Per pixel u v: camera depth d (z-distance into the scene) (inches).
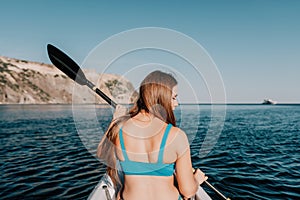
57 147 381.4
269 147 370.0
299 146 381.1
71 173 237.1
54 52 91.5
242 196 177.3
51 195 184.9
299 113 1626.5
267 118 1104.2
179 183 67.8
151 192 65.4
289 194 181.9
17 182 214.1
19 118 1027.9
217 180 208.8
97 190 114.1
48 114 1293.1
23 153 338.0
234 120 957.2
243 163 265.7
